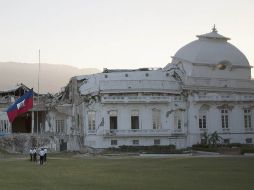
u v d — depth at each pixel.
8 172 52.91
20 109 92.94
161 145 107.81
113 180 42.91
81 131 112.00
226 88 117.75
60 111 116.62
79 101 113.81
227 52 121.81
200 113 114.88
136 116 109.94
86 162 69.31
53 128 117.56
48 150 102.81
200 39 124.19
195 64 117.56
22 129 127.56
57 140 105.31
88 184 39.78
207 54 119.50
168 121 110.81
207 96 114.56
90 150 104.88
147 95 110.06
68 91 122.94
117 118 108.81
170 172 50.53
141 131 108.06
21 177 46.66
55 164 65.56
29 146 100.81
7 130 114.94
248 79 123.38
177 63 121.31
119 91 108.38
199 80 115.81
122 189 36.22
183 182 40.53
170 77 114.88
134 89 108.94
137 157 81.38
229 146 108.06
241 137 116.88
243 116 117.75
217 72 120.50
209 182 40.28
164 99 110.31
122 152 98.75
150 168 56.53
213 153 94.31
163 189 36.00
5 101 119.88
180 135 110.50
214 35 123.88
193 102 113.88
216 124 115.19
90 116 109.62
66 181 42.38
